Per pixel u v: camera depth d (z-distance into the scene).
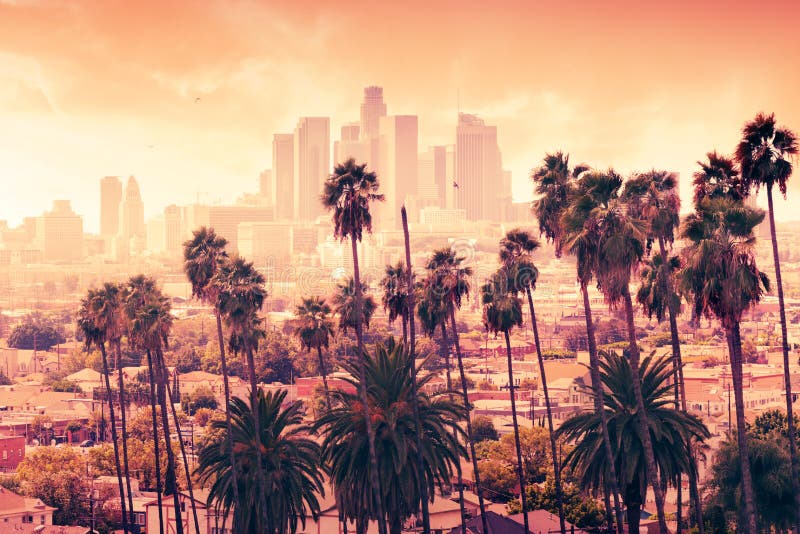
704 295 82.94
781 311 89.62
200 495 137.25
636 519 92.00
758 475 105.25
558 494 107.81
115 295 130.75
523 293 111.31
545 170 101.69
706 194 91.62
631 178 95.94
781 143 87.31
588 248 86.50
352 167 96.25
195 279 110.19
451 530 130.75
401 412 95.75
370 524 125.94
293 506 103.31
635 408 90.62
